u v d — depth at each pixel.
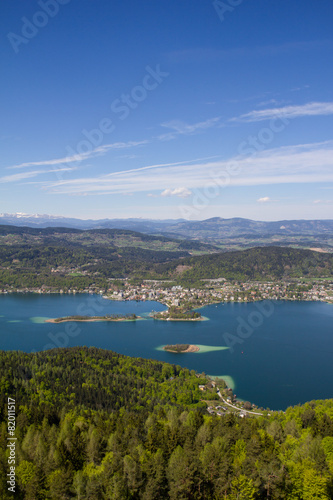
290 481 107.69
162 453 121.56
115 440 127.00
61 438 129.38
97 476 109.62
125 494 103.50
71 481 108.75
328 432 144.00
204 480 109.69
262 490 107.62
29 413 162.12
